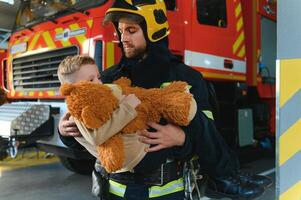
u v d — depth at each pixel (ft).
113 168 4.04
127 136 4.19
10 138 9.36
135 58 5.26
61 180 14.28
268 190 12.42
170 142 4.42
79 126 4.03
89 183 13.82
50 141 10.44
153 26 5.02
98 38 10.07
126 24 5.03
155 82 4.93
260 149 18.89
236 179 7.45
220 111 13.71
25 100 13.33
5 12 17.71
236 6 13.92
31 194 12.37
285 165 3.95
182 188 4.99
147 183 4.68
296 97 3.83
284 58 3.94
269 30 16.72
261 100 17.10
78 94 3.80
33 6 13.21
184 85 4.52
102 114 3.81
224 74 13.16
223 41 13.14
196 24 12.05
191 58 11.82
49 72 11.79
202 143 4.60
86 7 10.71
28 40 12.90
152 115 4.33
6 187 13.26
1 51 17.29
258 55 15.64
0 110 10.68
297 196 3.85
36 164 17.30
